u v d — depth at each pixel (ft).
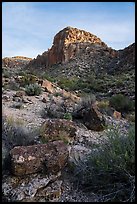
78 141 24.94
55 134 24.02
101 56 230.07
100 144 21.20
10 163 16.65
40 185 15.69
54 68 236.22
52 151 17.39
